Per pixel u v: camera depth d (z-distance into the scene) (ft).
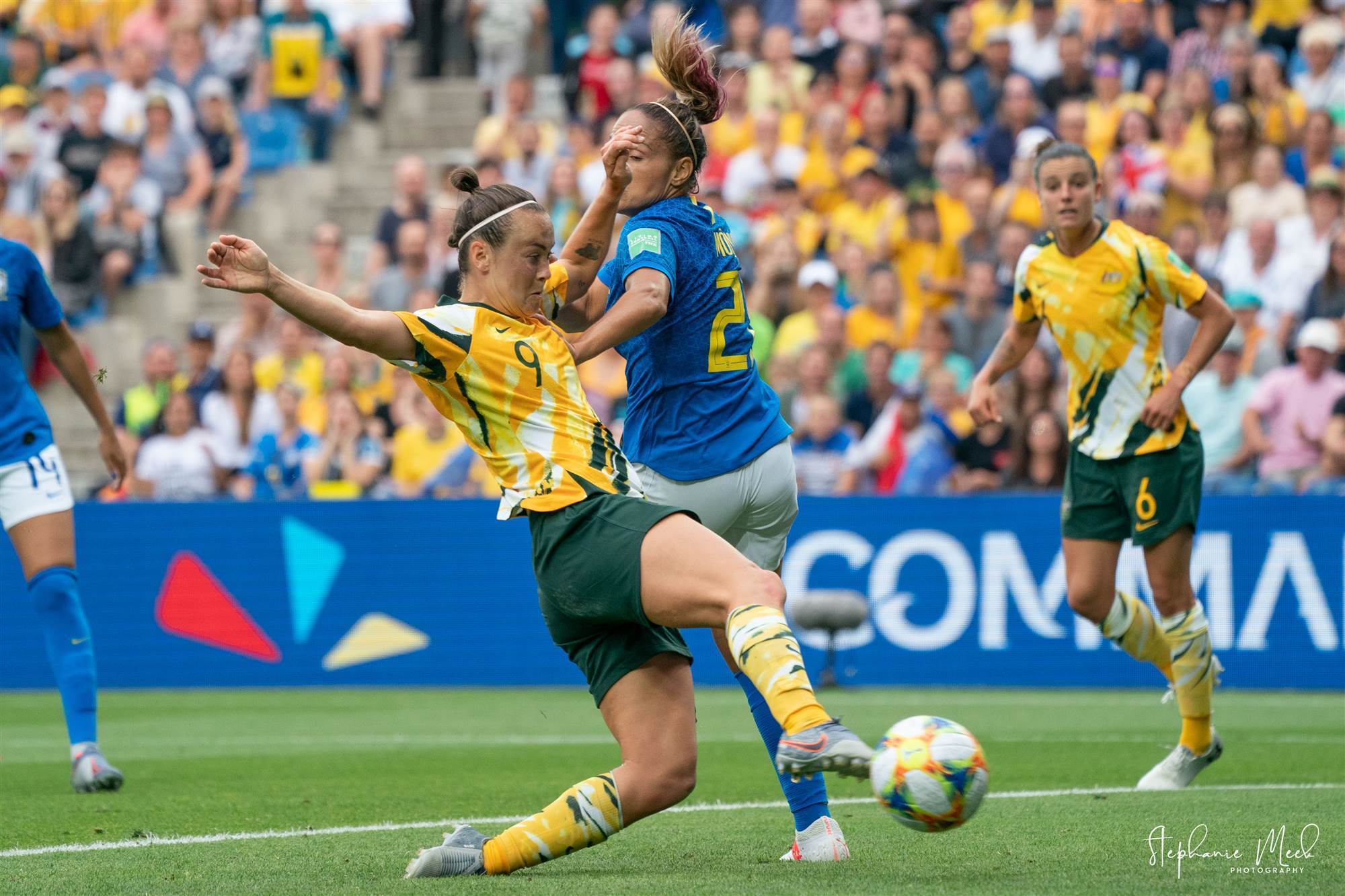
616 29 178.50
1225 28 158.30
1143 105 154.10
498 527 127.44
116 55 194.70
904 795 39.40
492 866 43.16
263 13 194.49
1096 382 67.05
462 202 43.39
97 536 130.21
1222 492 117.91
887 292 143.43
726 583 39.19
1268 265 139.95
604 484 42.06
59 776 75.31
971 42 168.76
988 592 120.88
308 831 55.42
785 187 154.81
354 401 140.77
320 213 183.52
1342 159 153.17
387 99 192.24
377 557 128.57
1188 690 64.59
